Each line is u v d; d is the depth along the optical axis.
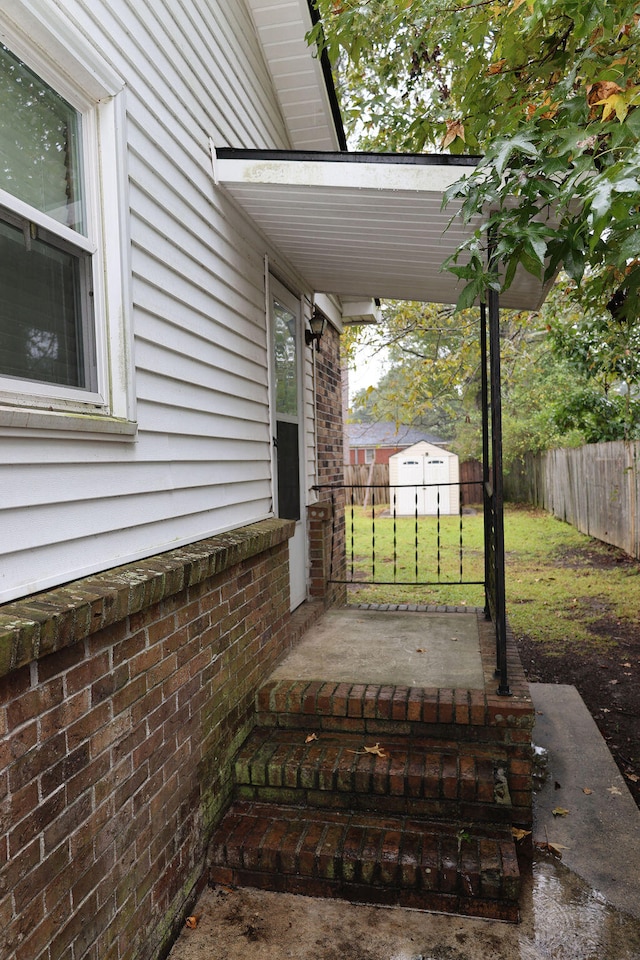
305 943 2.30
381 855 2.51
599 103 2.39
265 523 3.70
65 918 1.67
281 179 3.07
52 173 1.92
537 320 9.41
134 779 2.05
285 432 4.66
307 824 2.75
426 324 10.52
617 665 5.54
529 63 3.48
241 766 2.92
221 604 2.84
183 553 2.52
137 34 2.37
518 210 2.41
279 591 3.77
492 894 2.40
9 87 1.74
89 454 1.97
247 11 3.74
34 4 1.74
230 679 2.93
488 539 4.71
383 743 3.07
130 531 2.24
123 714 1.99
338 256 4.23
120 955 1.93
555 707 4.43
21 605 1.61
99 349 2.12
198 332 2.89
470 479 21.14
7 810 1.47
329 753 2.97
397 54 6.26
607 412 9.95
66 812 1.69
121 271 2.15
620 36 2.91
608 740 4.14
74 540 1.91
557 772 3.54
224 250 3.26
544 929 2.37
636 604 7.38
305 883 2.56
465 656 3.77
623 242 1.97
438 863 2.46
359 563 10.67
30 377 1.81
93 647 1.83
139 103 2.38
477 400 21.14
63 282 1.96
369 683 3.33
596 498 11.70
